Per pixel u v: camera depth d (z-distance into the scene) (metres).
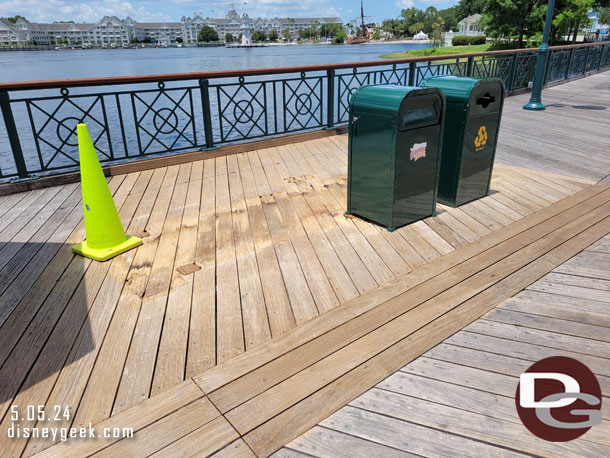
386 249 3.20
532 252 3.11
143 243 3.39
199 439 1.69
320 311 2.48
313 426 1.74
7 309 2.56
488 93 3.72
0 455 1.63
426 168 3.54
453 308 2.48
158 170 5.27
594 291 2.61
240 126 15.17
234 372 2.03
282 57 80.69
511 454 1.60
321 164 5.43
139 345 2.23
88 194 3.11
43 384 1.98
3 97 4.30
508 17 42.97
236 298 2.63
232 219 3.81
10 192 4.52
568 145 6.10
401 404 1.83
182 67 57.81
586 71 15.66
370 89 3.37
